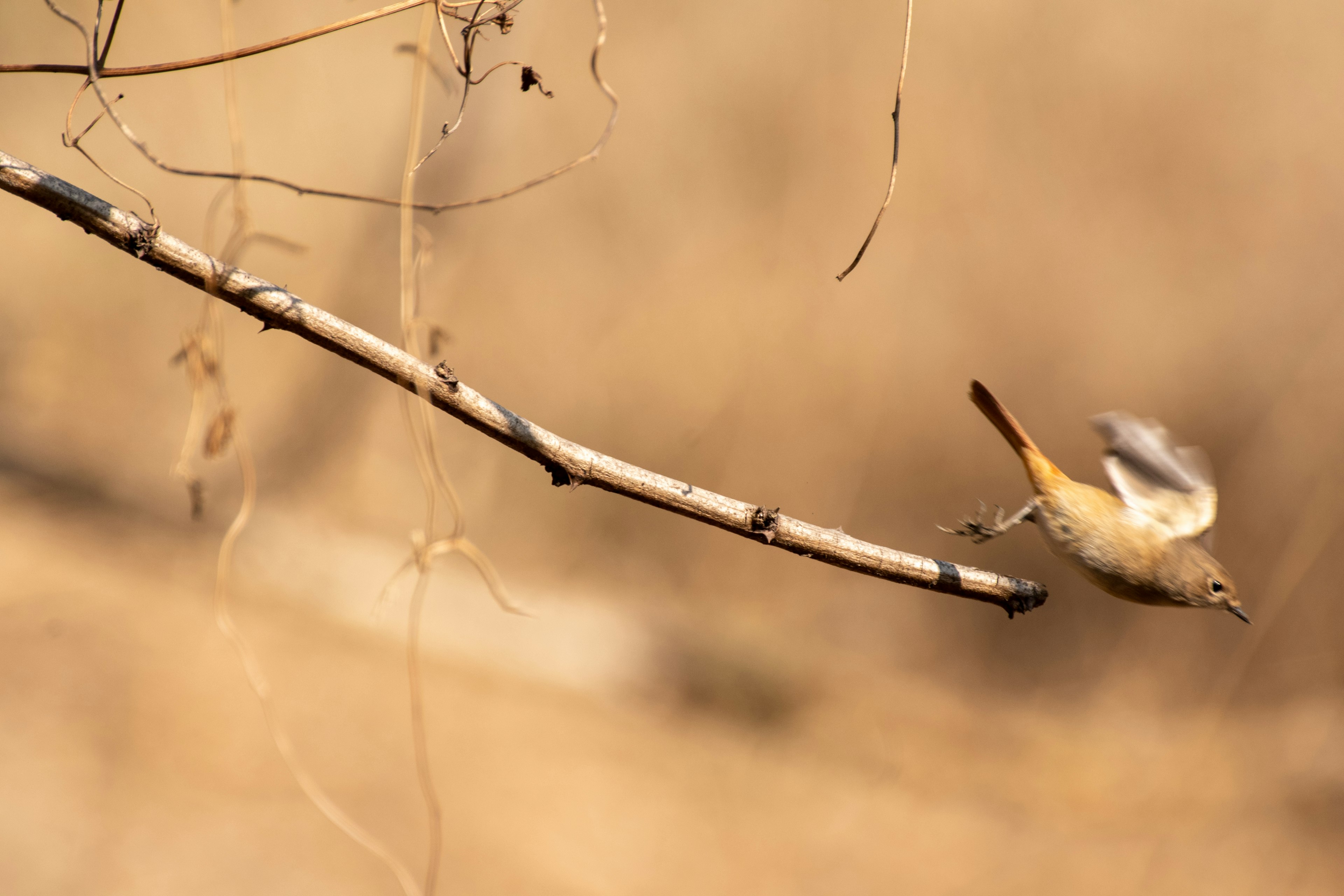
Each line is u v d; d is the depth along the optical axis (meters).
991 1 17.09
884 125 17.05
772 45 17.56
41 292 15.60
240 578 11.35
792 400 16.19
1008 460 16.94
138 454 13.68
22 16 15.03
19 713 8.21
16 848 6.88
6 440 12.28
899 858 10.43
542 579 13.95
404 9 3.26
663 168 17.58
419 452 4.30
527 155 17.11
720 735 11.98
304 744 9.16
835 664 14.31
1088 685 15.41
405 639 11.48
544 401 16.27
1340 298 16.45
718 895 9.05
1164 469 4.32
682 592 15.10
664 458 15.82
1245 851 11.35
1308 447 15.84
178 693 9.12
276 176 16.42
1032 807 12.12
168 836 7.50
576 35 17.39
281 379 15.09
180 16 16.30
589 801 9.85
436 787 9.23
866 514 16.55
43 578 10.07
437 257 15.22
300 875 7.52
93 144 15.66
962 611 16.17
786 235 16.89
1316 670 14.62
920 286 16.89
